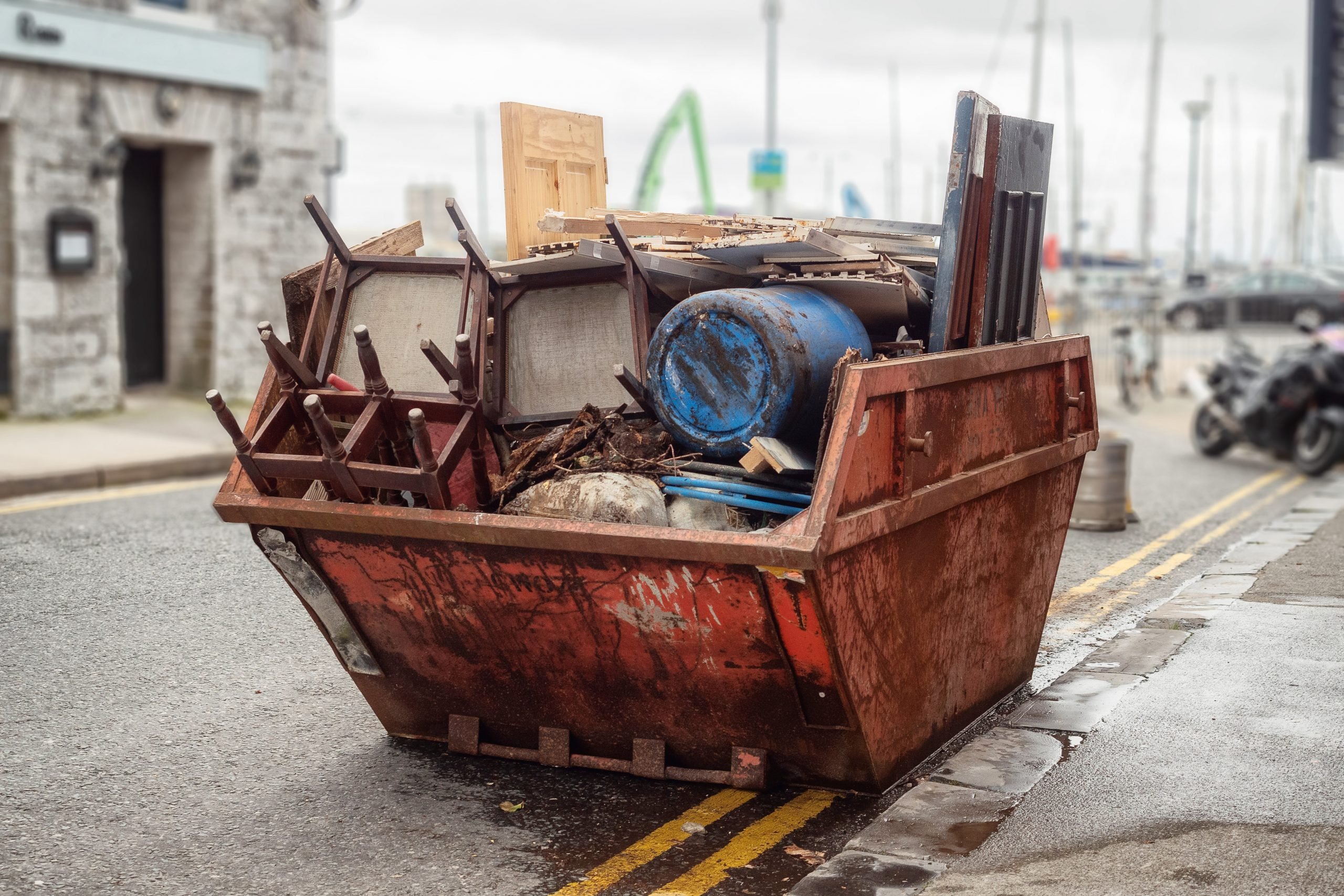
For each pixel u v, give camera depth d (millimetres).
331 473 4410
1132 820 4176
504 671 4742
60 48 14211
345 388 4723
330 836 4383
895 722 4527
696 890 3951
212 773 4949
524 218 5762
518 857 4207
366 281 4992
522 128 5719
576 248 5094
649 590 4199
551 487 4355
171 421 14750
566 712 4738
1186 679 5715
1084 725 5102
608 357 4812
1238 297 35250
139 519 9750
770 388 4246
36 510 10086
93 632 6789
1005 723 5160
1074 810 4270
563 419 4773
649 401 4562
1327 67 12414
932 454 4441
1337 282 34344
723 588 4055
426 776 4910
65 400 14750
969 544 4871
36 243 14359
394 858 4211
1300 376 13516
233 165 16469
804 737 4410
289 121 17188
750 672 4270
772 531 3881
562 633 4488
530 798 4691
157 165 16688
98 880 4051
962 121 4680
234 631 6867
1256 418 13969
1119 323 25750
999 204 4969
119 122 15094
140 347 16828
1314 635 6402
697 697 4453
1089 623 7176
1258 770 4602
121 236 16391
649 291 4824
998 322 5121
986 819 4215
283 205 17266
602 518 4227
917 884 3771
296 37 17156
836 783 4504
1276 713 5230
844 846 4238
